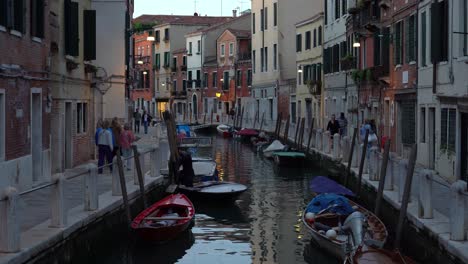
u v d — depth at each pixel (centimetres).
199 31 7212
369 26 2958
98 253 1380
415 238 1353
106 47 2697
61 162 2034
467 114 1783
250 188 2309
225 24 7162
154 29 8181
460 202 1148
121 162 1486
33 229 1187
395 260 1094
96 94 2545
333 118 3145
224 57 6662
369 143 2461
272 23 5397
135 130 4925
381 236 1322
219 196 1908
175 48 7875
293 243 1481
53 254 1141
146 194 1830
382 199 1702
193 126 6038
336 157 2547
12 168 1527
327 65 4028
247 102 6128
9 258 989
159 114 8206
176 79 7762
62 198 1212
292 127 3862
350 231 1265
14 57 1534
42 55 1758
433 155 2155
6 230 1024
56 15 1962
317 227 1409
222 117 6544
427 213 1338
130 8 3778
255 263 1323
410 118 2427
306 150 3097
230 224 1683
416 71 2334
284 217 1769
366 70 2970
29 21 1645
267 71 5541
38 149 1766
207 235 1566
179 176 2053
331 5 3938
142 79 8475
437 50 1992
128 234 1497
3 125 1469
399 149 2608
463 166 1811
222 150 3972
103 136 2056
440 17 1986
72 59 2106
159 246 1442
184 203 1642
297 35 4781
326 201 1560
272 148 3384
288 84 5025
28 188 1641
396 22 2606
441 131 2011
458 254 1091
